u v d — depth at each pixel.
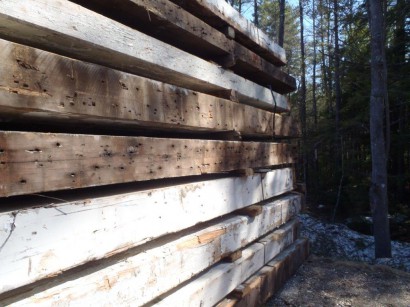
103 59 2.41
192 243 2.89
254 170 4.44
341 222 14.19
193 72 3.12
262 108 5.07
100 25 2.20
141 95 2.43
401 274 5.24
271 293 4.28
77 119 2.13
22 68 1.72
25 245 1.69
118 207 2.21
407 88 13.04
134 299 2.28
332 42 22.70
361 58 14.08
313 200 18.16
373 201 9.27
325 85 21.59
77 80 1.98
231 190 3.60
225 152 3.51
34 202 1.90
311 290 4.61
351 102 14.37
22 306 1.69
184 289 2.84
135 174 2.35
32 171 1.74
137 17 2.76
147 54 2.58
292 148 5.61
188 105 2.94
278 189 4.94
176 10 2.97
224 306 3.31
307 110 30.06
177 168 2.77
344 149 16.47
